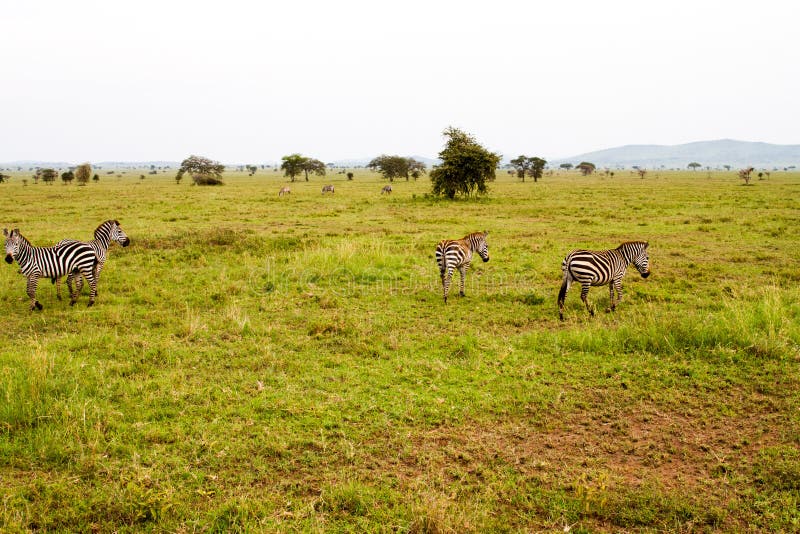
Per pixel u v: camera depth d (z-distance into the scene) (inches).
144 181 3356.3
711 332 328.2
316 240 706.8
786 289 467.5
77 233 757.9
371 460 213.8
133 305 430.3
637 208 1168.2
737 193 1647.4
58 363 294.4
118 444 216.7
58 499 183.8
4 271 530.9
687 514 182.9
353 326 370.9
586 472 207.6
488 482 200.8
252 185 2640.3
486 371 298.4
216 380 283.1
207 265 567.5
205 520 175.0
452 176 1438.2
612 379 286.7
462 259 452.8
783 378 279.4
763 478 201.6
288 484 197.0
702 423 243.8
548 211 1126.4
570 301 445.7
